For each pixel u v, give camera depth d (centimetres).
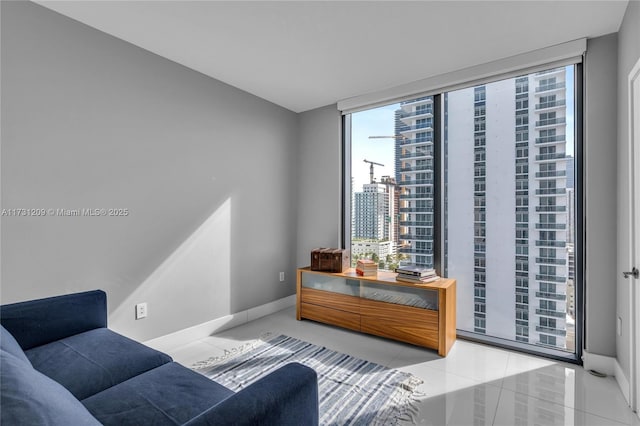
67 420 73
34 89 200
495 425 176
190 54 263
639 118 181
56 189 210
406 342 281
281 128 382
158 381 140
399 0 192
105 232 233
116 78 238
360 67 282
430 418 182
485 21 212
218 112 311
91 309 192
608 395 203
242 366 240
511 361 249
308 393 110
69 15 212
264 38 237
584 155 238
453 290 282
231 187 324
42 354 159
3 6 189
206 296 300
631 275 187
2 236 190
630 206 190
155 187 262
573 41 233
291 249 398
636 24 180
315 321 341
